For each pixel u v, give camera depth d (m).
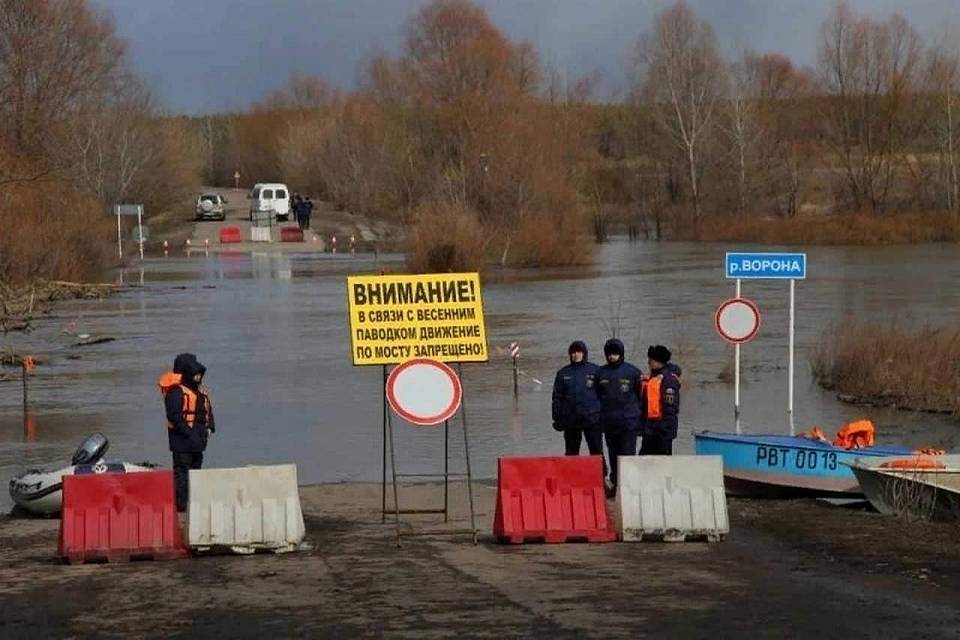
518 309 146.38
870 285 175.38
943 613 32.50
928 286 172.62
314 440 72.56
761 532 45.88
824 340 99.12
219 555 42.25
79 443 72.19
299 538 42.66
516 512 43.88
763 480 54.56
